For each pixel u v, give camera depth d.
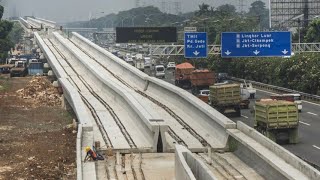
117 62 70.88
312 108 59.72
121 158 29.17
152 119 32.59
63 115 51.44
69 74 71.06
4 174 27.61
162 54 74.62
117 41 72.56
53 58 83.75
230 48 60.34
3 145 35.78
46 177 26.91
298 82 73.56
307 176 21.81
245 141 28.00
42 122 47.00
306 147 37.44
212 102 55.56
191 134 33.84
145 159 28.95
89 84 63.31
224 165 27.41
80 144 28.30
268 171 24.94
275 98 55.56
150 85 54.09
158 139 30.56
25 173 27.73
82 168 25.27
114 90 50.34
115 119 40.59
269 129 39.03
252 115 54.53
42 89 70.88
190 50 63.47
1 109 55.12
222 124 31.22
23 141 37.31
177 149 25.88
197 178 23.78
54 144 35.88
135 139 33.31
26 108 56.56
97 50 85.19
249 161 27.39
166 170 26.72
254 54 60.34
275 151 25.58
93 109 45.34
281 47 60.47
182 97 41.72
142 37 72.94
